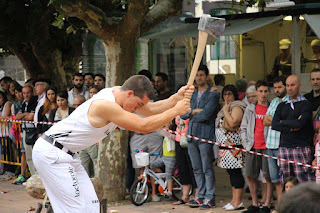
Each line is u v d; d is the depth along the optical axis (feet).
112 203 30.96
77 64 54.75
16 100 43.78
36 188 23.15
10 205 31.76
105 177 31.27
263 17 35.99
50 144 17.51
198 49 16.71
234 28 35.47
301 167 24.53
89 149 33.24
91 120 17.11
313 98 28.25
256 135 26.76
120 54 30.96
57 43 50.90
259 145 26.61
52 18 48.26
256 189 27.76
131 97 17.04
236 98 28.63
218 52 86.94
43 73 51.13
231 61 86.17
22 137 40.11
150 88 17.12
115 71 31.14
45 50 49.62
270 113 26.00
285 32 45.80
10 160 42.19
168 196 32.17
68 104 37.35
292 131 24.58
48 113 36.04
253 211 27.50
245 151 26.45
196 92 29.68
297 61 35.65
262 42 48.26
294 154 24.56
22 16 46.83
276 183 26.13
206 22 16.37
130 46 31.04
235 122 27.45
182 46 58.03
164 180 31.78
